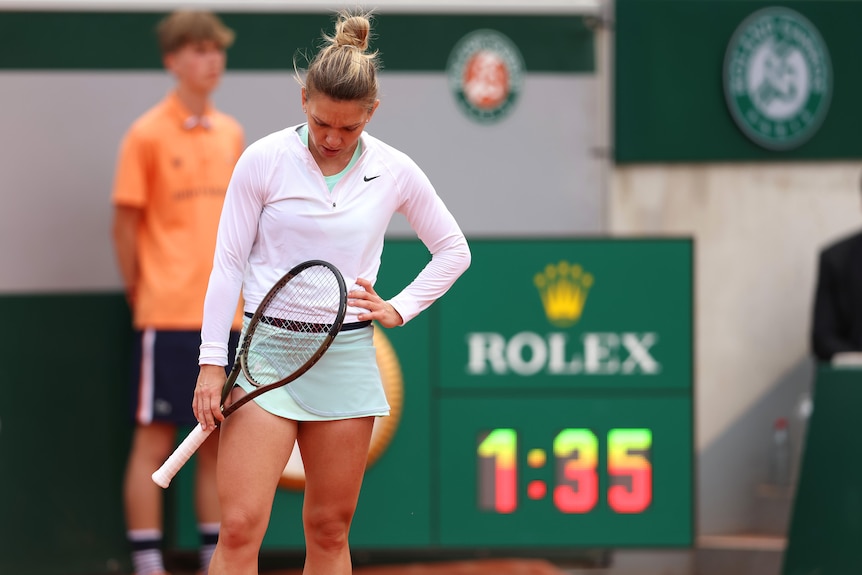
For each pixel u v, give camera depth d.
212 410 12.09
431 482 20.42
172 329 19.64
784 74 23.55
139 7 21.39
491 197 22.16
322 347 11.89
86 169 21.34
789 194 23.78
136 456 19.94
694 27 23.30
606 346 20.50
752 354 23.81
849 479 19.92
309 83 11.55
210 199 19.84
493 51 22.08
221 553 12.14
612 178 23.47
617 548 20.48
